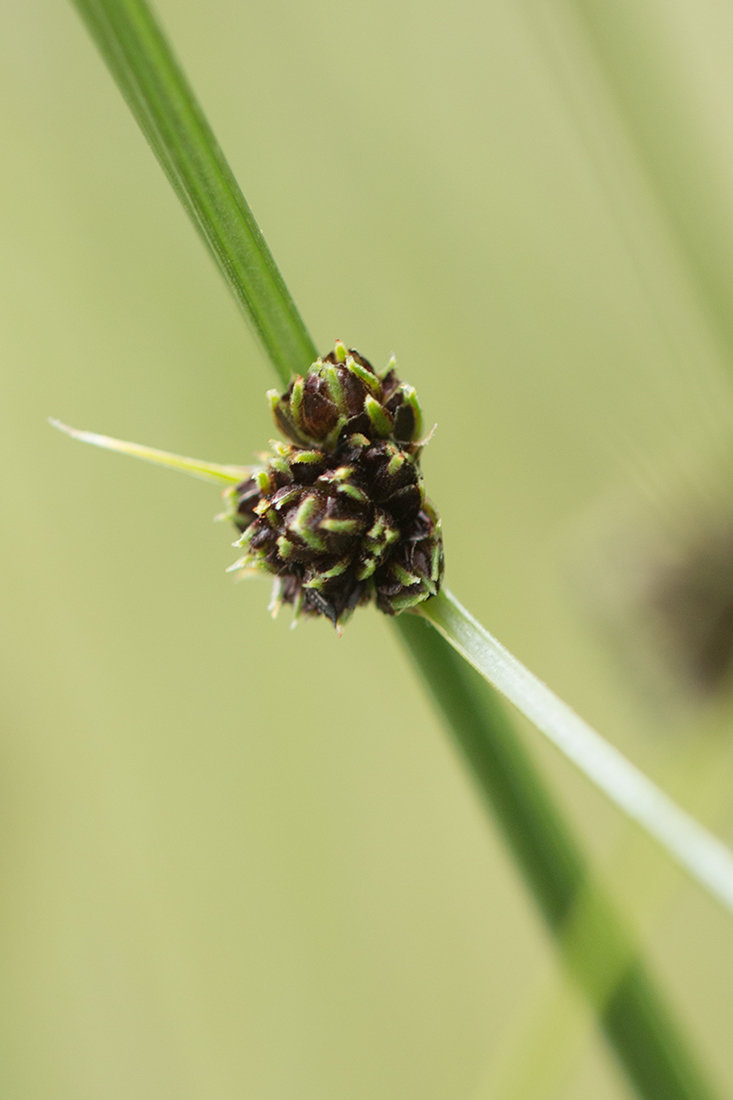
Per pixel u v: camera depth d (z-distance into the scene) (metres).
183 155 0.16
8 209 0.26
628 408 0.25
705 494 0.21
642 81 0.20
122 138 0.26
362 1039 0.29
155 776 0.29
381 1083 0.28
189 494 0.29
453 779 0.30
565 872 0.17
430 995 0.29
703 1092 0.18
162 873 0.29
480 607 0.28
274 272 0.17
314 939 0.29
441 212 0.27
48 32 0.25
